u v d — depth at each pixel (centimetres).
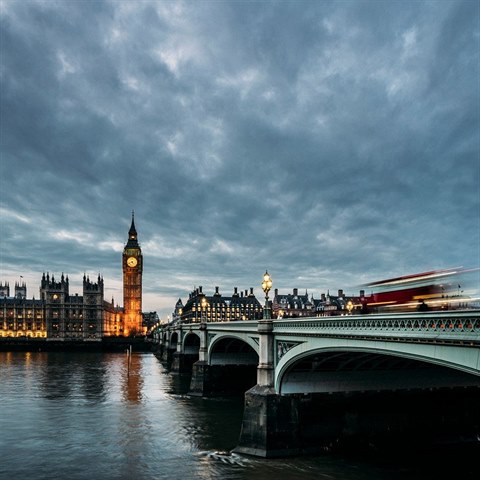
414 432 3922
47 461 3825
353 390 3888
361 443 3825
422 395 3972
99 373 10288
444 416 3991
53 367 11850
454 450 3794
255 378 7100
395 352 2641
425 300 3456
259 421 3756
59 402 6366
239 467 3500
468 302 3044
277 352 3944
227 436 4512
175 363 10212
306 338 3472
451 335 2245
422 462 3538
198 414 5553
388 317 2648
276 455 3659
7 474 3534
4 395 6981
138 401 6462
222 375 6950
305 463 3531
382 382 3938
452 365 2280
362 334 2859
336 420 3825
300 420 3762
